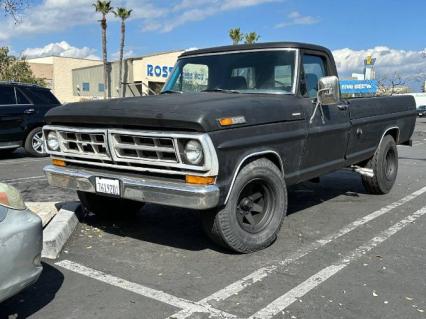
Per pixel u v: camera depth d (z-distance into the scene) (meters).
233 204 4.43
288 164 5.11
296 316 3.52
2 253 2.92
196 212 6.35
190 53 6.19
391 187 7.61
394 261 4.63
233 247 4.58
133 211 6.12
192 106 4.25
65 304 3.71
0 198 3.04
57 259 4.66
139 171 4.50
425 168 10.66
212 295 3.85
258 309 3.62
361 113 6.50
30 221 3.13
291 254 4.78
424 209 6.63
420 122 36.28
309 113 5.35
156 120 4.20
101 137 4.67
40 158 12.23
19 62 33.47
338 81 5.36
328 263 4.55
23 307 3.66
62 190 7.83
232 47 5.82
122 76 41.06
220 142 4.15
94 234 5.43
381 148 7.15
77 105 5.00
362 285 4.06
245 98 4.79
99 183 4.70
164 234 5.43
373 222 5.97
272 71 5.46
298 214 6.34
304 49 5.57
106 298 3.81
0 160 11.84
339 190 7.87
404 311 3.61
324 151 5.73
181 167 4.18
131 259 4.66
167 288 3.99
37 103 12.24
